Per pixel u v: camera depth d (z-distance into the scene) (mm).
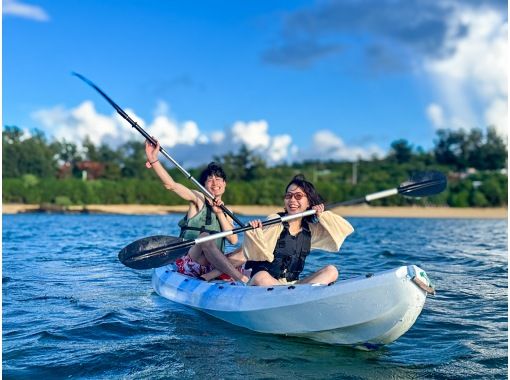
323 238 4836
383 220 33812
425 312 5301
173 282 5750
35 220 26359
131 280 7047
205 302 5004
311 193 4730
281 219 4602
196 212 5707
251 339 4301
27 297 5848
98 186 43000
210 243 5445
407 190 5285
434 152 76812
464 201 44750
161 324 4703
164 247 5000
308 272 7879
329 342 4180
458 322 4898
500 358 3891
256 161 60281
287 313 4223
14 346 4031
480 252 11633
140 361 3748
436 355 3957
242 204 45688
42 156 58438
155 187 43969
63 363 3678
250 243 4637
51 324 4672
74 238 14391
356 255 10531
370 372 3594
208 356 3873
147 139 5496
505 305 5641
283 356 3895
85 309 5262
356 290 3879
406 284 3727
